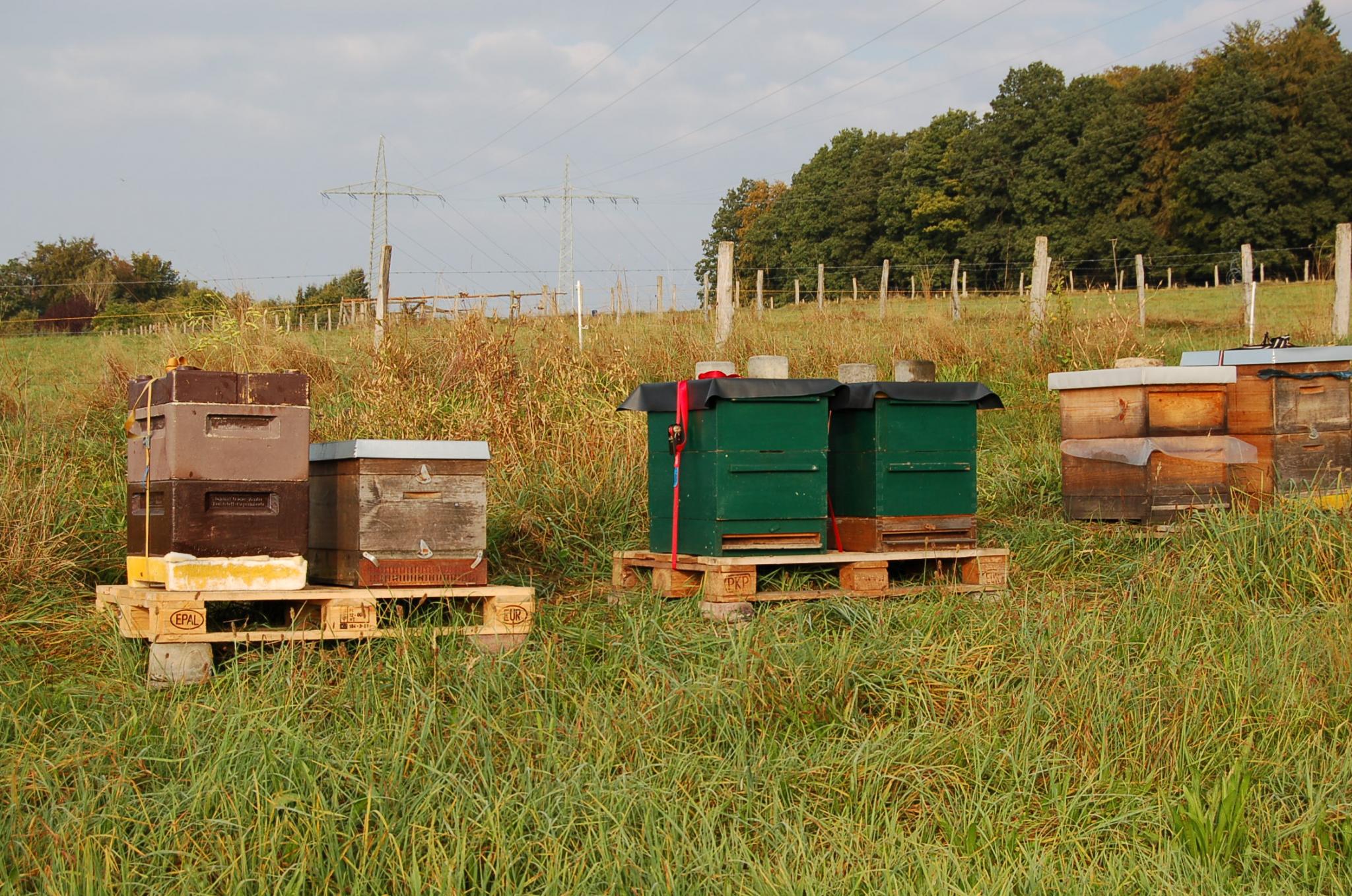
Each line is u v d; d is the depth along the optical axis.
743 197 93.69
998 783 4.56
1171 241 63.06
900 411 6.93
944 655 5.58
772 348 13.55
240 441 5.43
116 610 5.77
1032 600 6.71
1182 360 8.91
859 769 4.50
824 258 74.75
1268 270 58.72
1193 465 8.05
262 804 4.01
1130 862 4.09
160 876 3.68
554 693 5.12
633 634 5.77
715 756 4.59
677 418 6.73
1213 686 5.22
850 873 3.86
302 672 5.10
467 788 4.23
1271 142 57.91
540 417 10.22
